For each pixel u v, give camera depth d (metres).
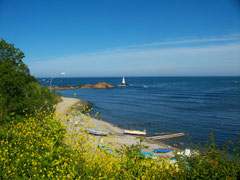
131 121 33.88
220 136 25.86
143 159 4.89
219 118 36.62
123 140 20.84
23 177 4.29
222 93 85.12
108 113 40.75
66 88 112.94
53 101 13.80
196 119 35.81
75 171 4.35
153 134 26.27
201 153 4.39
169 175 4.28
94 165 4.77
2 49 17.58
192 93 86.94
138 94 84.25
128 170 4.61
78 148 5.31
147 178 4.25
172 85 151.12
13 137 6.11
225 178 3.62
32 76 20.11
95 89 113.06
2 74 12.54
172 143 22.53
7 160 4.59
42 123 6.66
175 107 49.38
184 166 4.26
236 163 4.03
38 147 5.27
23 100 12.30
